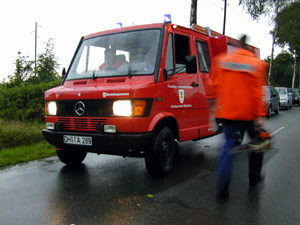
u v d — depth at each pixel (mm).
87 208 3711
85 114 4844
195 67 5020
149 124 4629
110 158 6500
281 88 23609
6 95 10188
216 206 3762
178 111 5320
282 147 7523
